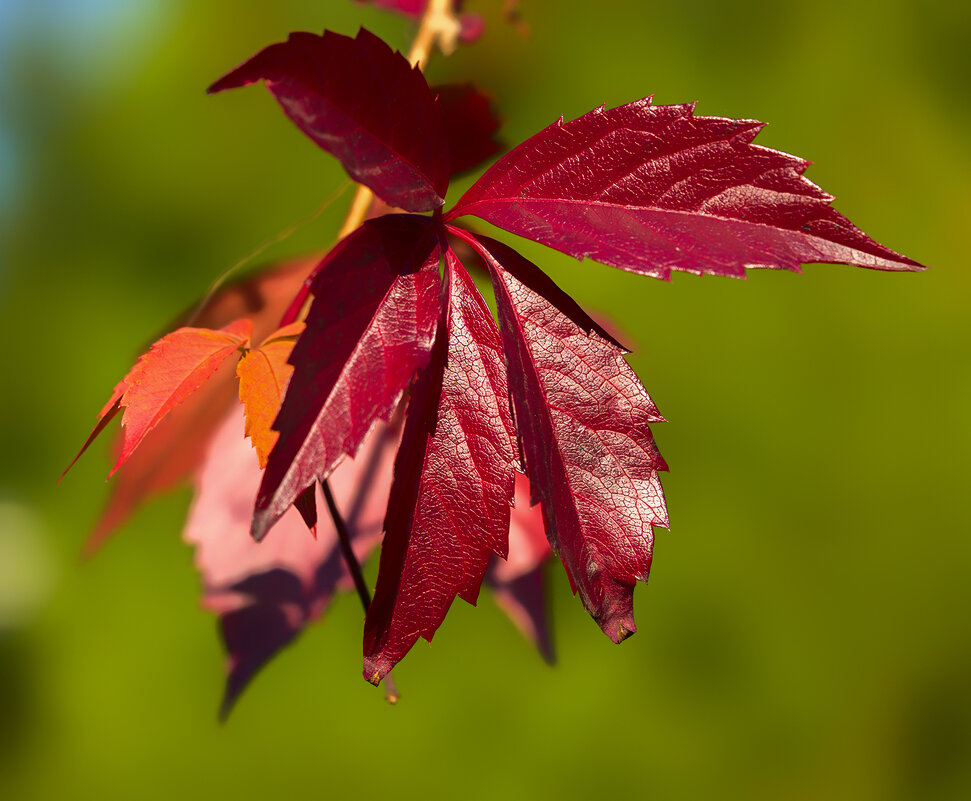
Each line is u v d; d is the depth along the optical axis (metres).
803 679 1.42
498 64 1.19
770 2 1.55
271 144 1.63
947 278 1.53
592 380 0.47
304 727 1.30
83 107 1.74
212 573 0.58
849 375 1.48
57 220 1.73
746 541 1.46
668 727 1.38
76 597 1.48
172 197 1.68
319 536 0.58
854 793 1.39
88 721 1.36
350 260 0.46
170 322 0.57
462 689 1.34
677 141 0.47
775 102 1.57
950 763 1.40
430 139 0.47
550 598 0.59
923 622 1.43
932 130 1.57
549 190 0.47
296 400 0.45
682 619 1.42
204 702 1.33
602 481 0.47
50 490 1.67
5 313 1.73
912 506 1.46
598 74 1.50
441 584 0.46
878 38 1.57
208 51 1.67
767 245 0.46
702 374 1.48
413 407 0.47
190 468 0.61
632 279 1.49
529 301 0.47
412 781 1.28
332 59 0.46
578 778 1.34
